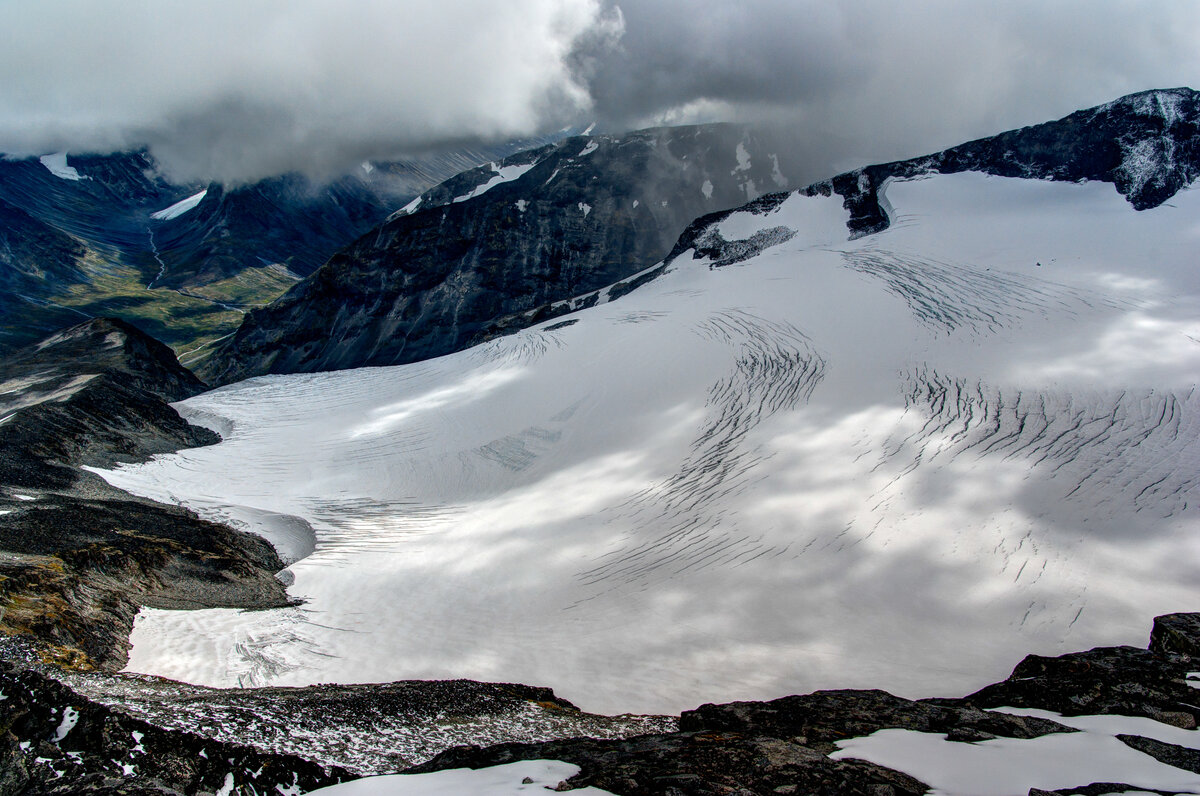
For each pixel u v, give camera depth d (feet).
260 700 65.21
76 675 69.97
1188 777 43.62
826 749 51.83
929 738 53.21
